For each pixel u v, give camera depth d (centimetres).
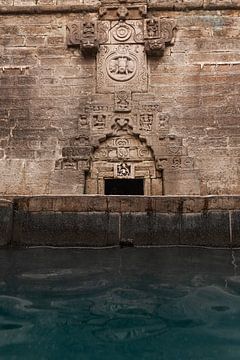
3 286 561
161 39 1395
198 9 1429
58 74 1407
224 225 763
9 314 461
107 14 1437
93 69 1407
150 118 1366
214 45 1404
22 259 700
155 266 659
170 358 360
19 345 386
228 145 1329
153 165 1346
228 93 1367
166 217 771
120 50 1413
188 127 1350
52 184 1324
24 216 783
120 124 1365
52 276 608
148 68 1401
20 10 1448
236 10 1427
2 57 1423
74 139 1355
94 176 1348
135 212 775
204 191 1300
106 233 769
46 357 362
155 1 1440
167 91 1380
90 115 1374
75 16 1448
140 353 370
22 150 1353
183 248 757
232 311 471
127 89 1389
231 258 705
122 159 1354
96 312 466
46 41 1433
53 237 772
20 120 1375
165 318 449
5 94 1395
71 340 396
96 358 361
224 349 376
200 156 1327
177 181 1313
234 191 1297
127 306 486
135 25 1426
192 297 518
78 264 670
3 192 1324
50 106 1384
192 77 1385
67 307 484
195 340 396
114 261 687
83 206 780
